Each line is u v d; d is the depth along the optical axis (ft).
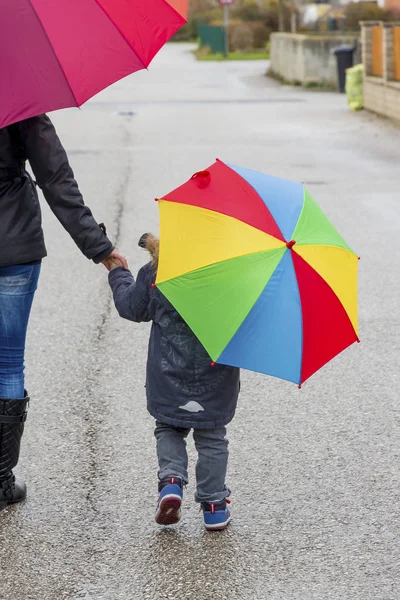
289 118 82.99
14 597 13.83
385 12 169.48
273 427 20.03
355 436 19.54
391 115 80.02
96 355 24.63
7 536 15.61
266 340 13.51
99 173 54.03
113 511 16.44
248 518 16.16
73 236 15.43
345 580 14.23
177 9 14.58
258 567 14.64
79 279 32.01
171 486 15.06
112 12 14.19
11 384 16.15
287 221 14.11
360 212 42.88
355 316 14.21
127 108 92.79
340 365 23.94
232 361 13.50
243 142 67.00
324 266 13.91
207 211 14.02
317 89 116.98
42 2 13.93
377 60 86.02
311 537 15.52
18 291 15.62
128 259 34.37
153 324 15.26
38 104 13.66
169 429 15.55
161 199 14.39
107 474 17.85
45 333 26.40
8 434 16.12
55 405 21.27
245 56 208.85
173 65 176.55
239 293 13.50
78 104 13.73
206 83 127.75
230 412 15.24
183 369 14.89
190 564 14.74
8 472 16.34
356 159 59.06
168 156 60.29
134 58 14.15
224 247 13.69
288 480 17.54
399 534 15.58
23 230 15.26
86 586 14.15
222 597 13.80
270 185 14.69
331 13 175.73
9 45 13.71
